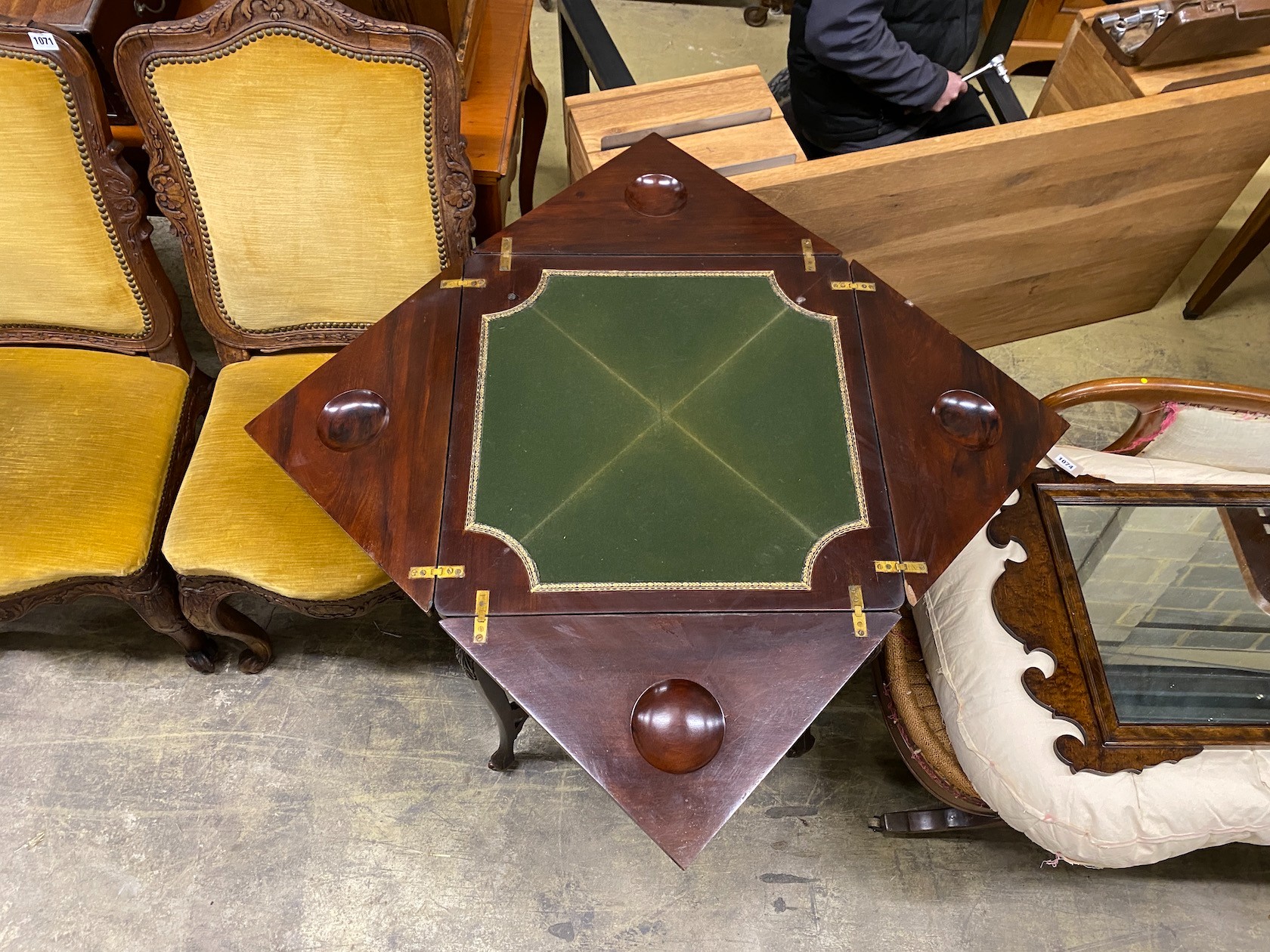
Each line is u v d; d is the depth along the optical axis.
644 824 0.86
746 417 1.10
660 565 1.00
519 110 1.73
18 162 1.24
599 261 1.23
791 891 1.53
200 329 2.11
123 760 1.59
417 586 0.98
